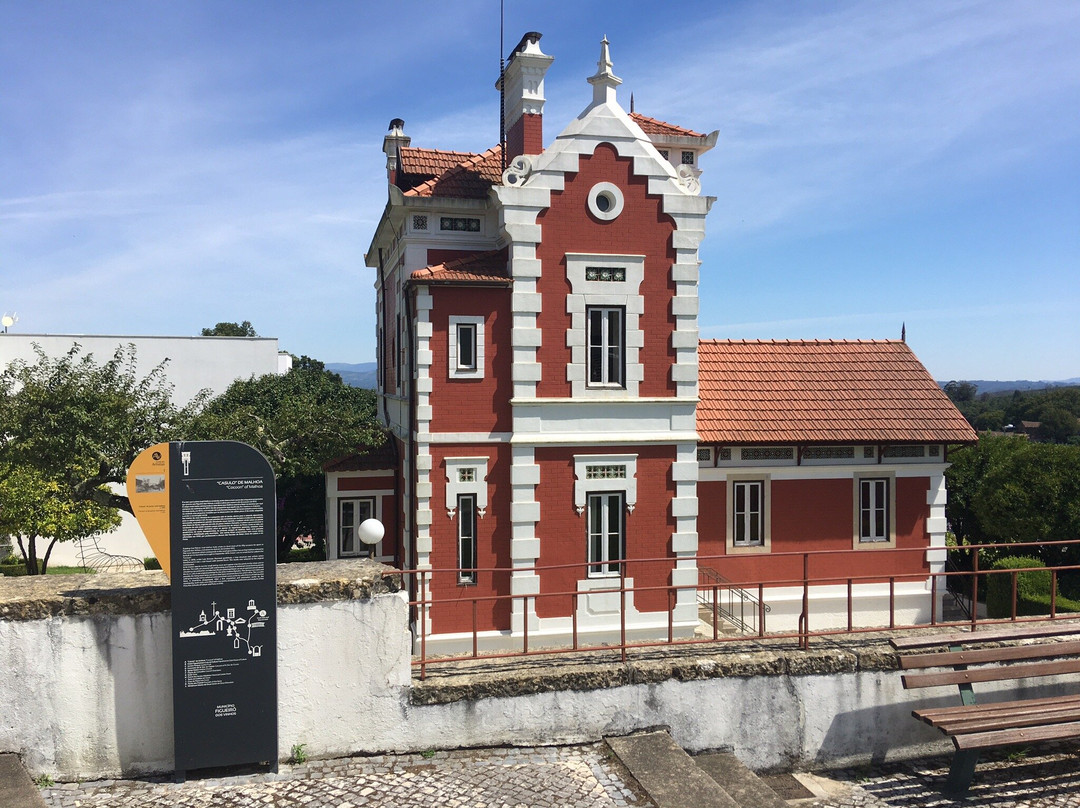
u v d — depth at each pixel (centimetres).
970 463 2466
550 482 1426
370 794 693
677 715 834
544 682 804
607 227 1433
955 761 806
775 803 732
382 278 2248
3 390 1838
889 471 1722
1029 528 2086
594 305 1432
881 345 1927
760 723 853
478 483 1419
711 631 1537
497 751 788
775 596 1673
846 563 1712
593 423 1440
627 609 1448
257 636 717
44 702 701
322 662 752
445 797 692
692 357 1469
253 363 3497
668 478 1470
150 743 720
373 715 767
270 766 732
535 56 1581
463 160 1853
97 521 2420
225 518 708
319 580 751
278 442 1919
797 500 1694
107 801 670
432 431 1404
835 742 871
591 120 1421
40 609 698
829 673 868
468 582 1416
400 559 1720
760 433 1644
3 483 2170
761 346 1878
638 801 693
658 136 1762
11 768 679
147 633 718
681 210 1453
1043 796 802
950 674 847
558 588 1431
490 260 1474
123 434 1794
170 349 3400
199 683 709
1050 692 941
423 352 1396
